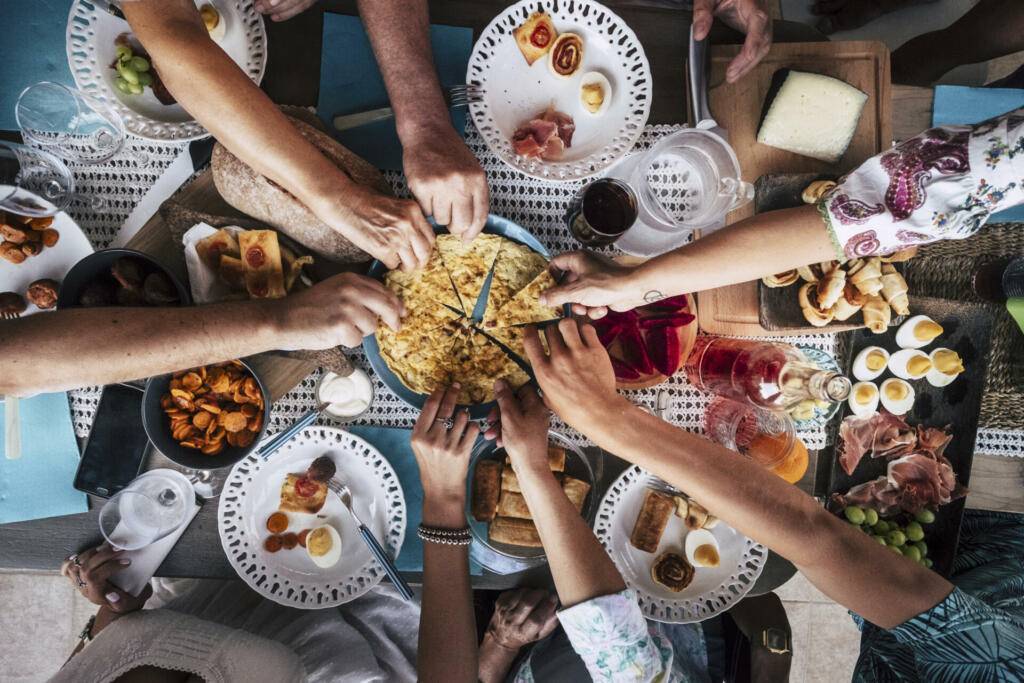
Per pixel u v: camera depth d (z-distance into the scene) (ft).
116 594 3.89
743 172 4.25
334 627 4.88
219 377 3.73
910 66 5.69
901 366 4.26
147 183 3.89
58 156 3.82
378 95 4.03
